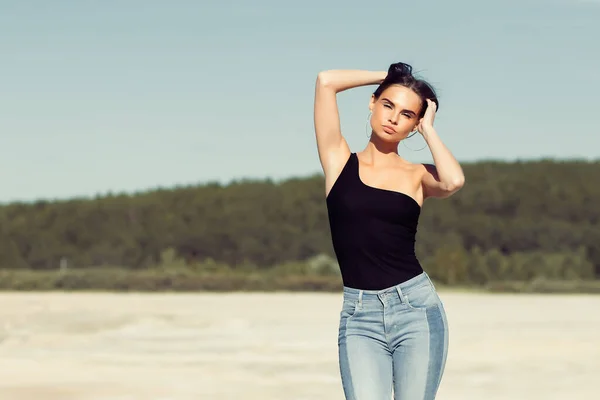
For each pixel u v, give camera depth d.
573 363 20.14
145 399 14.81
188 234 92.31
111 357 21.14
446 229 92.69
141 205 94.00
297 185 97.62
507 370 18.88
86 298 48.94
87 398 14.91
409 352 6.67
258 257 91.88
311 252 91.69
